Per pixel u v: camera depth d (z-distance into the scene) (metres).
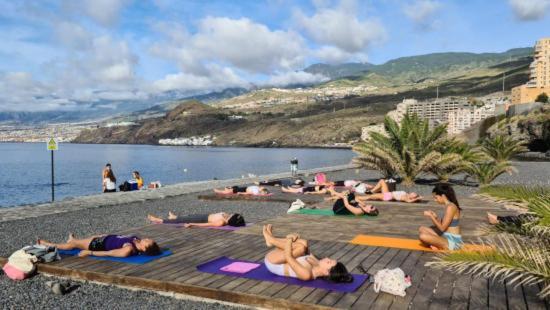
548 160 53.03
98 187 42.59
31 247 6.97
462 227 9.82
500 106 119.56
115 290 6.04
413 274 6.14
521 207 4.48
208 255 7.33
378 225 10.06
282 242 6.07
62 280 6.46
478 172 21.12
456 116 158.75
